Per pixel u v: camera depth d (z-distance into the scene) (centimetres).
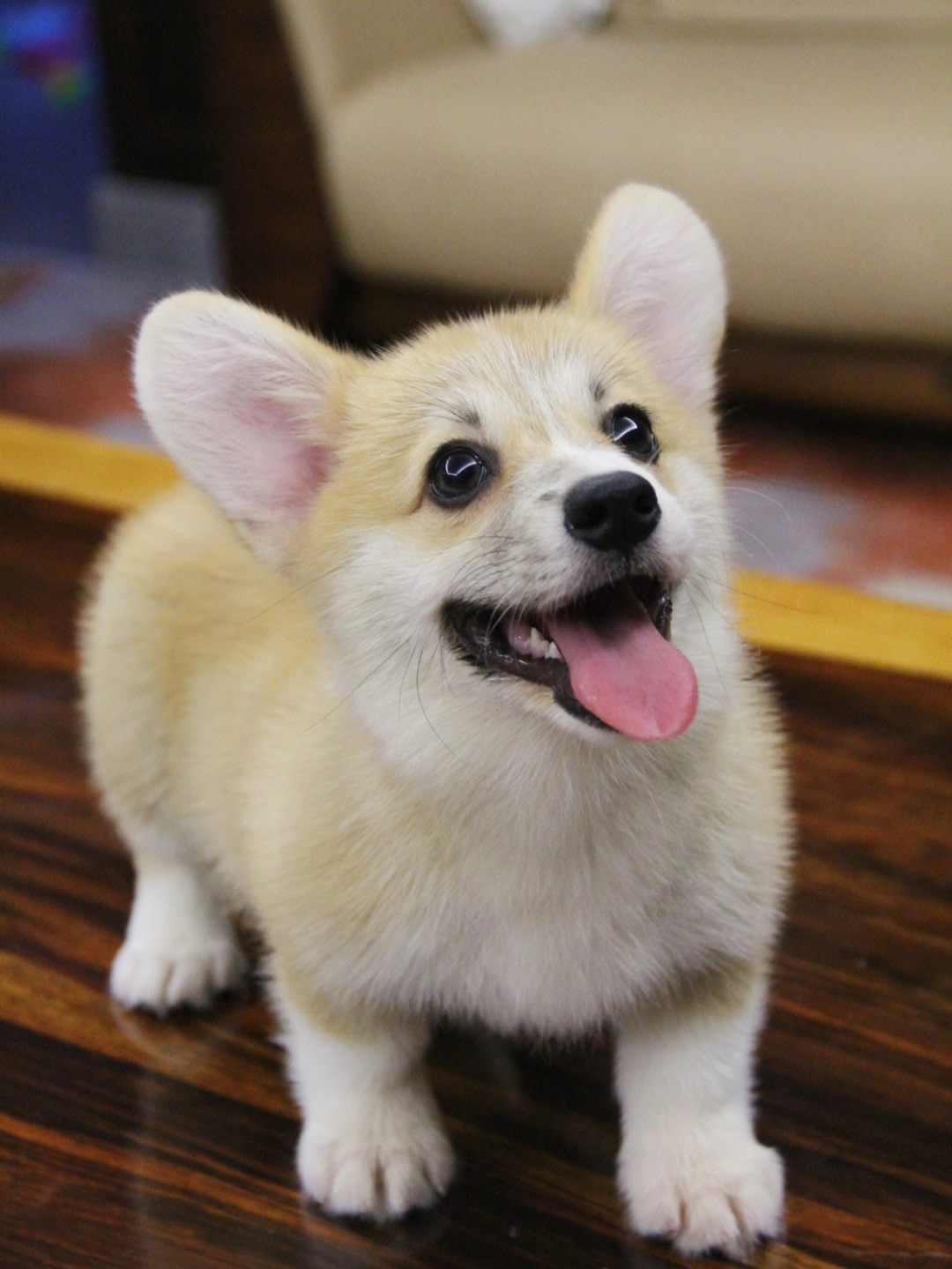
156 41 180
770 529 116
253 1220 57
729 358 125
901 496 121
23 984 65
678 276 63
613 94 123
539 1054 63
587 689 55
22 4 284
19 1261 55
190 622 67
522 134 123
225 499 60
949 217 112
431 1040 63
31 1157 58
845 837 68
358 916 58
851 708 72
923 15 133
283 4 127
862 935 64
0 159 222
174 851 68
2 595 81
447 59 136
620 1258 56
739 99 119
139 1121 60
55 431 95
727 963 59
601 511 55
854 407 123
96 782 70
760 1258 55
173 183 188
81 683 74
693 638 58
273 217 136
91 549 83
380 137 128
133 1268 55
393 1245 56
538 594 55
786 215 116
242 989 65
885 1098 59
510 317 63
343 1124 59
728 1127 58
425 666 58
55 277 180
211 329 59
